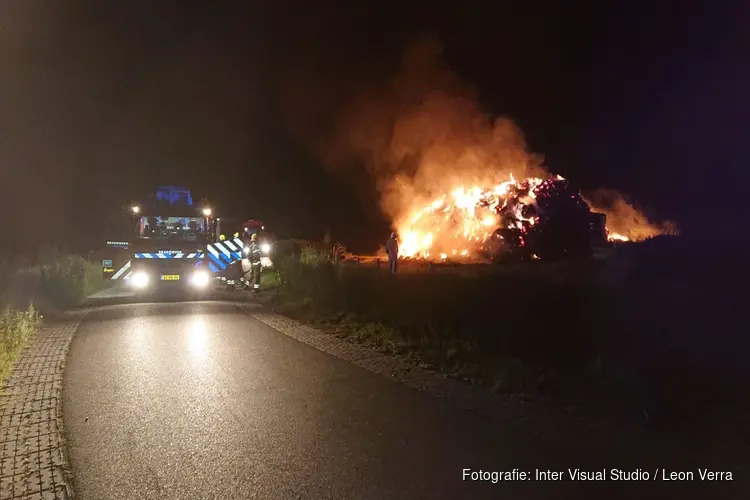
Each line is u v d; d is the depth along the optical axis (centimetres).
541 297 1191
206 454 599
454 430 663
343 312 1483
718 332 886
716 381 746
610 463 569
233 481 537
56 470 566
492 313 1143
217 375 917
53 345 1161
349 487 523
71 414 729
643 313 997
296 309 1656
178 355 1063
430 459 582
